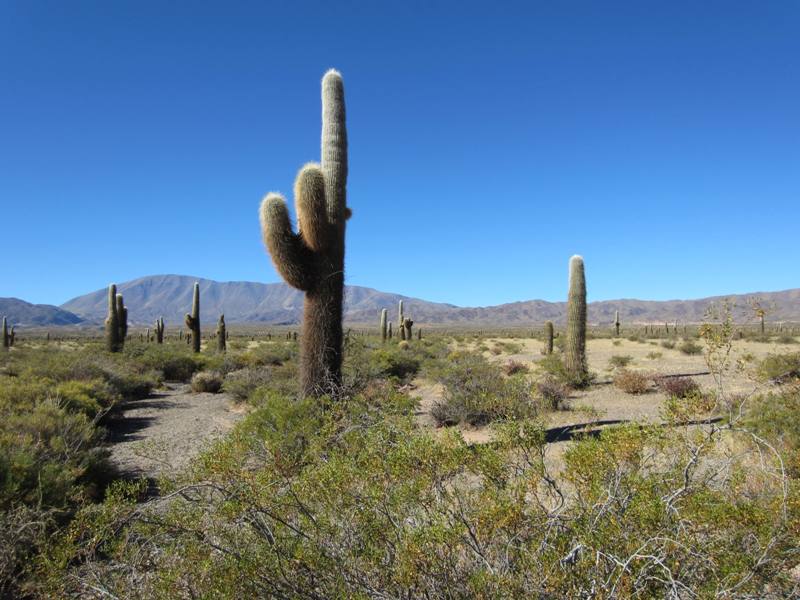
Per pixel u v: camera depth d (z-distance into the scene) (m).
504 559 2.73
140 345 30.23
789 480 3.38
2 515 4.77
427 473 3.29
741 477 3.31
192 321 30.80
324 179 9.97
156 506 3.77
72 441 8.66
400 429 4.23
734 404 6.73
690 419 3.54
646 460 3.40
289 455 4.51
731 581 2.52
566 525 2.87
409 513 3.14
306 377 9.76
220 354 28.31
